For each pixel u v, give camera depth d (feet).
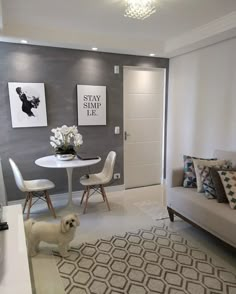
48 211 11.02
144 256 7.48
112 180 13.61
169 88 14.23
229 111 10.36
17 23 9.61
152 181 14.99
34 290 6.05
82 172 12.71
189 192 9.10
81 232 9.00
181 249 7.86
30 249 7.37
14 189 11.35
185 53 12.62
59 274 6.66
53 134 11.73
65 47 11.32
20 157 11.29
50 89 11.42
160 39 12.18
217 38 10.02
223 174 8.02
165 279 6.46
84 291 6.05
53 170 12.04
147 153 14.56
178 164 13.92
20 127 11.06
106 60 12.42
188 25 10.07
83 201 12.16
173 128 14.14
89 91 12.17
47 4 8.00
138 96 13.74
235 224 6.79
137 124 13.99
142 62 13.34
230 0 7.71
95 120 12.57
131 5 7.50
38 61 11.01
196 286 6.19
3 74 10.50
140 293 5.97
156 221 9.91
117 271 6.79
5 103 10.71
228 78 10.28
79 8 8.34
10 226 4.75
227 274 6.63
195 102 12.25
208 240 8.41
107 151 13.21
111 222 9.84
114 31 10.82
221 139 10.87
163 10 8.49
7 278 3.31
